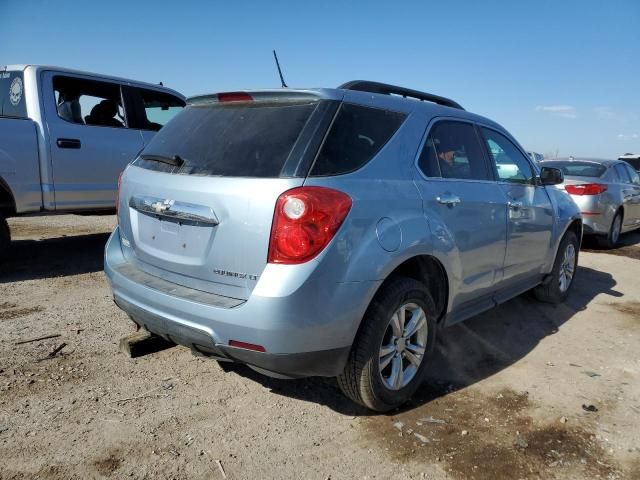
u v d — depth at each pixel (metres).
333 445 2.85
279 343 2.56
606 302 5.71
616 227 9.25
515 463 2.76
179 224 2.94
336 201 2.67
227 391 3.37
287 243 2.55
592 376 3.83
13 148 5.63
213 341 2.68
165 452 2.71
